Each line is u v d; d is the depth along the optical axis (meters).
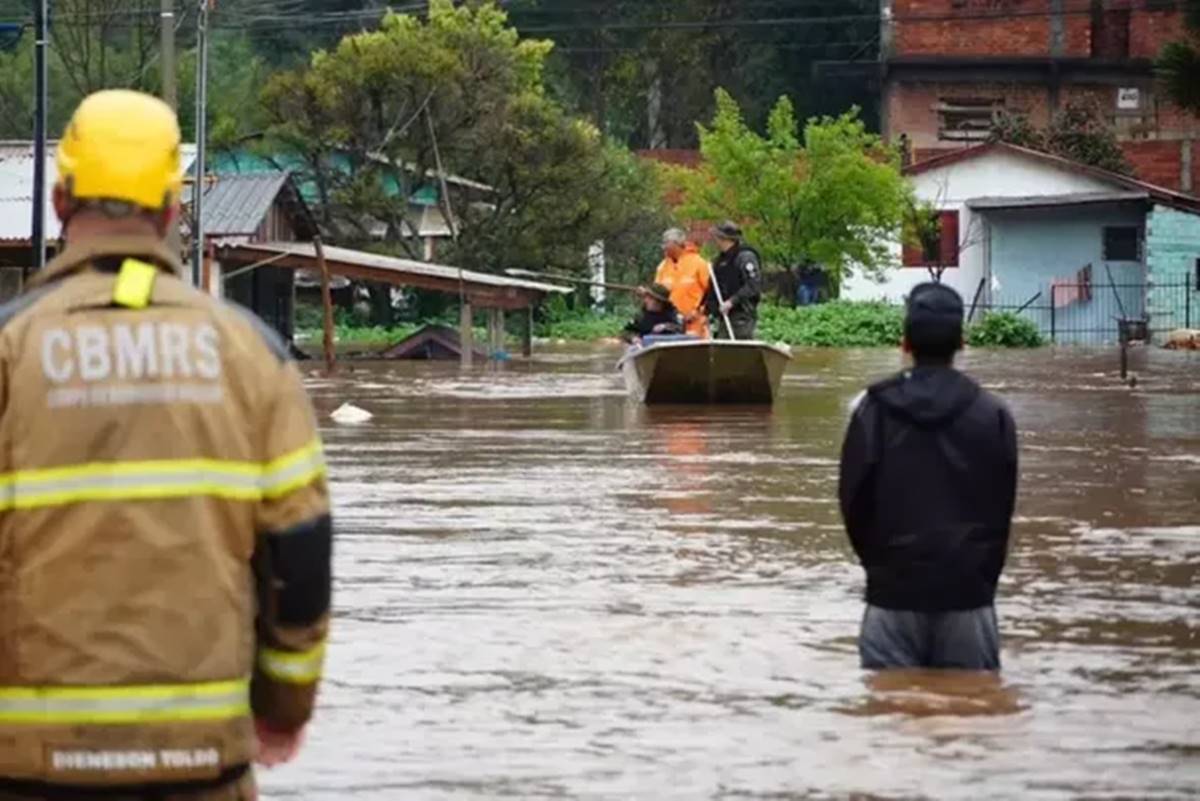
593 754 11.27
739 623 15.34
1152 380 54.06
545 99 99.62
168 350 6.49
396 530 20.77
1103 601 16.41
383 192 92.88
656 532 20.61
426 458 29.36
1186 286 90.69
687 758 11.18
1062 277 93.75
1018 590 16.97
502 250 94.19
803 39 146.50
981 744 11.42
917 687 12.74
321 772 10.90
